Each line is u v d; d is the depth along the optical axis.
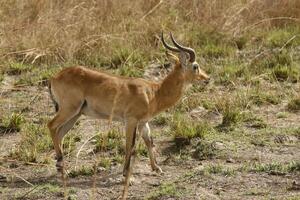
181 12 30.28
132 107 17.80
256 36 28.80
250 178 16.98
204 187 16.58
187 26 29.05
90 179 17.48
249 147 19.05
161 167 18.14
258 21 29.72
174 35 27.98
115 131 19.98
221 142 19.17
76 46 26.84
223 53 27.14
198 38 28.31
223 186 16.58
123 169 17.62
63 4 29.47
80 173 17.78
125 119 17.89
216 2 30.16
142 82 18.17
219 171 17.41
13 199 16.28
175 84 18.52
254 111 22.02
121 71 25.34
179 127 19.95
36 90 24.08
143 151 19.06
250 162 18.02
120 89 17.83
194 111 22.00
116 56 26.39
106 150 19.27
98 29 27.83
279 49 26.97
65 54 26.62
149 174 17.64
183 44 27.61
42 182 17.34
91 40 27.12
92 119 21.61
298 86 23.97
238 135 19.95
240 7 30.02
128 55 26.31
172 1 30.62
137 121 17.88
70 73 18.05
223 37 28.45
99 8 29.09
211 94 23.27
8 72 25.72
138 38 27.62
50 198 16.28
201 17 29.64
